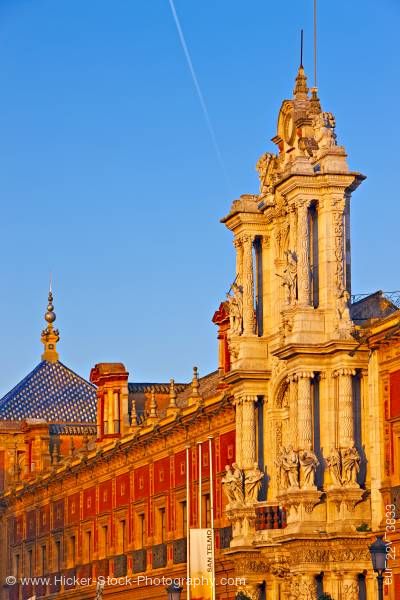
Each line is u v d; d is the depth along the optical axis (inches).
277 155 3914.9
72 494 5762.8
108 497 5339.6
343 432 3548.2
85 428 6619.1
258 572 3870.6
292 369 3639.3
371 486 3526.1
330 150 3649.1
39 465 6471.5
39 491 6161.4
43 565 6112.2
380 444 3503.9
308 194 3654.0
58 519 5915.4
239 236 3959.2
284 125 3887.8
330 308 3612.2
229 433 4261.8
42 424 6520.7
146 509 4953.3
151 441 4881.9
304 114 3799.2
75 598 5634.8
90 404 6889.8
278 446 3853.3
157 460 4881.9
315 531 3535.9
